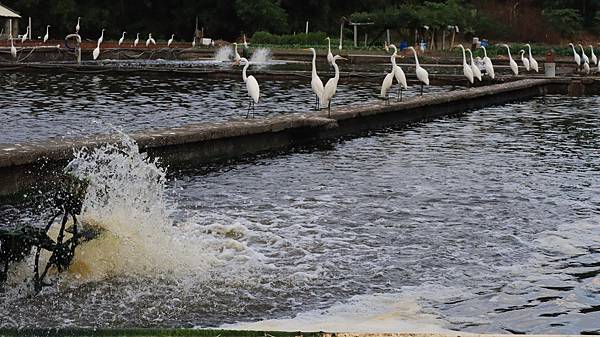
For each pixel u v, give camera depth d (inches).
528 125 705.6
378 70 1397.6
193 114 725.9
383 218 339.9
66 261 244.2
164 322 218.1
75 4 2303.2
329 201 372.8
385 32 2285.9
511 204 371.2
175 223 317.7
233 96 914.1
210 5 2436.0
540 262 277.0
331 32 2534.5
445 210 356.8
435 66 1567.4
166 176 431.2
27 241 235.6
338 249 290.4
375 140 593.0
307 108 780.6
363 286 250.4
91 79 1143.0
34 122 642.8
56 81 1095.0
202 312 225.9
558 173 456.8
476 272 265.3
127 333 165.8
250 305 232.1
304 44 2126.0
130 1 2437.3
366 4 2593.5
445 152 536.4
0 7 1982.0
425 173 452.4
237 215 341.1
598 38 2484.0
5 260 236.8
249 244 293.7
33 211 340.8
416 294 242.4
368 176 441.1
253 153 518.0
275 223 327.6
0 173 360.2
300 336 163.3
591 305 233.6
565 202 378.0
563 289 247.8
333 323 217.2
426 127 682.8
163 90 984.9
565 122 733.9
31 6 2292.1
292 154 520.1
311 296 240.5
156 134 449.4
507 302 235.9
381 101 751.7
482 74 1231.5
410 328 213.5
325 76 1190.3
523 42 2391.7
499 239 307.4
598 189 410.9
